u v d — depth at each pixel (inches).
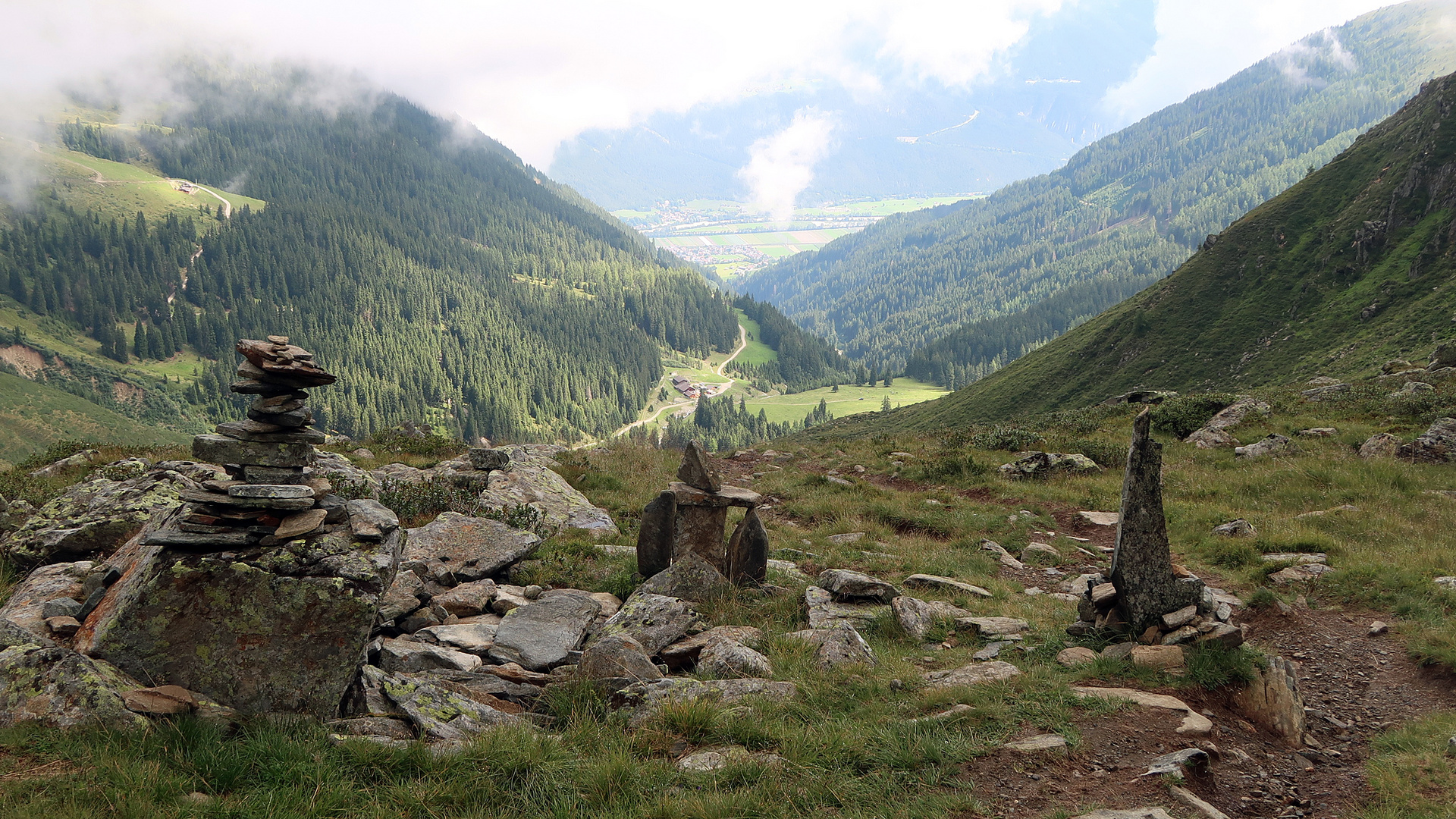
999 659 322.7
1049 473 788.6
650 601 351.9
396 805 180.5
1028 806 195.2
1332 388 1109.7
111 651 210.5
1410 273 4623.5
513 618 335.9
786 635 331.9
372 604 228.7
